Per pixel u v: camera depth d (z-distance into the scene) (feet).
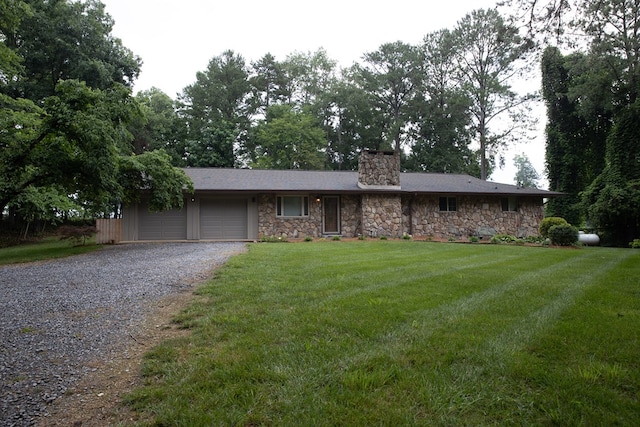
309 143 98.02
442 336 9.67
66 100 32.04
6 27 44.27
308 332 10.17
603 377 7.38
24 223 62.95
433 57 104.37
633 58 43.42
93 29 66.49
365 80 111.86
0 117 35.42
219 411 6.34
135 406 6.66
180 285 17.24
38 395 7.17
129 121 37.24
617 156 59.26
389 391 6.98
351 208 53.01
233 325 10.93
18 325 11.53
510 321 10.97
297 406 6.46
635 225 54.70
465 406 6.43
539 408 6.38
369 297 14.02
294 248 34.17
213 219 50.19
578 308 12.42
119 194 37.65
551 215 79.25
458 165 101.86
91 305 13.88
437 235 54.44
